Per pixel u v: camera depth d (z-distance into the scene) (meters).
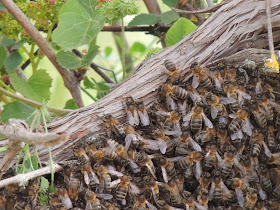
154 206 1.04
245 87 1.06
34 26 1.10
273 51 1.05
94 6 1.10
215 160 1.05
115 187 1.03
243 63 1.06
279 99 1.07
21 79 1.09
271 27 1.06
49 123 1.05
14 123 1.01
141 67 1.07
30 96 1.09
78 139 1.05
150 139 1.04
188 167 1.04
